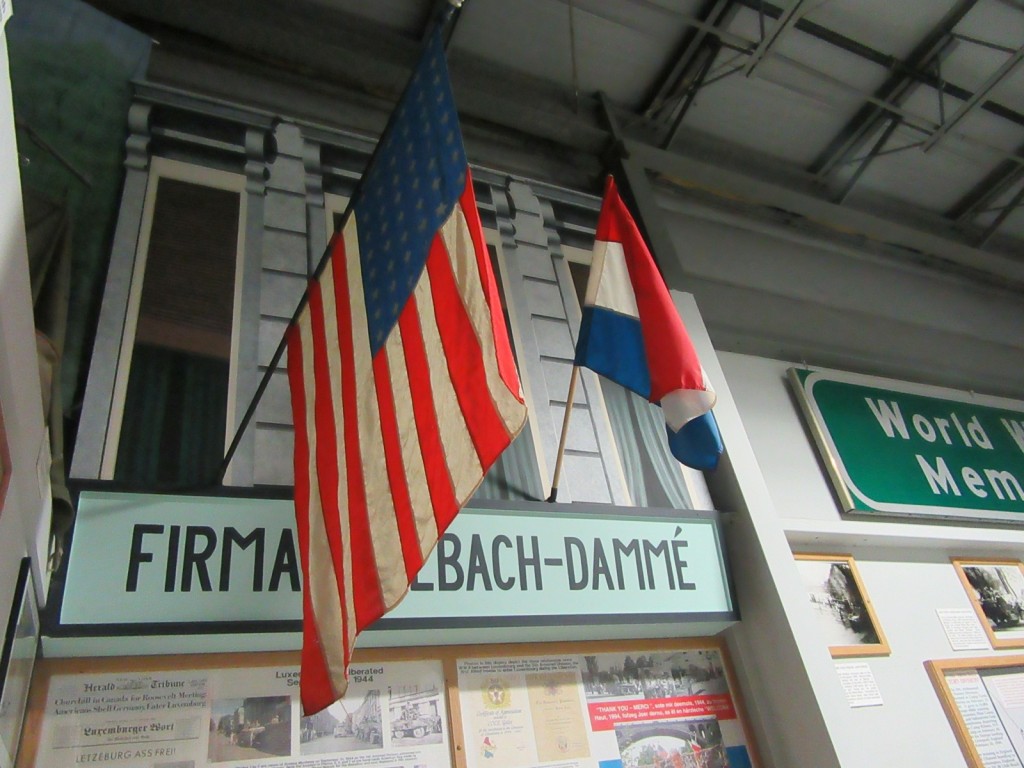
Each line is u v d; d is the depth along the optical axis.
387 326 2.58
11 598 2.07
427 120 2.66
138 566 2.96
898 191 7.92
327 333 3.02
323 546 2.65
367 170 2.98
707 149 7.18
